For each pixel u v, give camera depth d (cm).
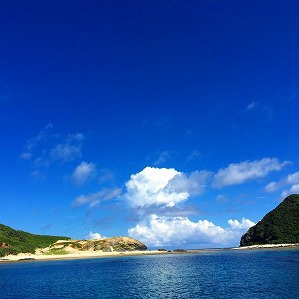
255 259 12744
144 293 6134
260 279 7188
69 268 12450
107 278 8750
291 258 11988
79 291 6638
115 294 6125
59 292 6619
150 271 10269
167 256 19500
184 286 6788
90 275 9700
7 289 7319
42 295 6334
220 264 11706
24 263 16388
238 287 6312
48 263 15900
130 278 8581
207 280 7544
